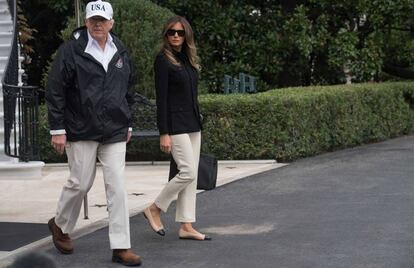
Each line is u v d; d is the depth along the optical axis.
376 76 19.09
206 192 9.49
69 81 6.12
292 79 17.59
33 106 8.81
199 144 6.95
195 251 6.62
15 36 10.67
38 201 9.08
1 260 6.27
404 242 6.78
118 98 6.14
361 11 16.36
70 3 15.99
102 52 6.17
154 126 11.27
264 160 12.16
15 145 8.91
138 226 7.70
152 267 6.12
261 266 6.08
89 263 6.27
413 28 17.75
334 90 13.80
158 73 6.67
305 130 12.67
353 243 6.78
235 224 7.68
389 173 10.77
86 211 8.03
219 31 16.05
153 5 13.64
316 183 10.03
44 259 2.33
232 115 12.16
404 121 16.72
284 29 16.06
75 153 6.17
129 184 10.29
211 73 16.11
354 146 14.52
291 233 7.22
